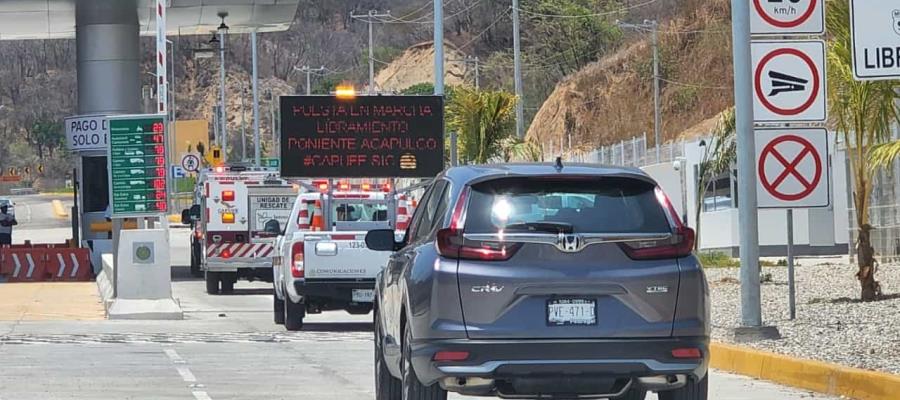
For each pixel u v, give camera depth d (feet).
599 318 65.10
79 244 271.08
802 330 114.83
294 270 142.20
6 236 333.83
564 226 65.51
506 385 66.08
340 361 114.01
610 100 573.33
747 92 113.91
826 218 262.06
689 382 67.56
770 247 264.11
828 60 137.59
